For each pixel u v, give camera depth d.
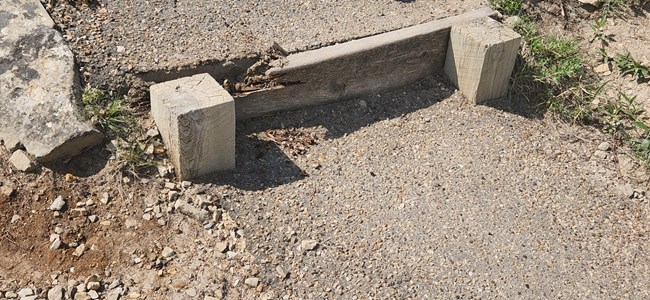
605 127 1.93
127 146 1.65
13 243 1.54
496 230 1.67
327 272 1.57
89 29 1.75
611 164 1.86
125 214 1.60
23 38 1.68
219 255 1.56
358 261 1.59
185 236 1.59
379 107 1.88
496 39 1.85
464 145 1.84
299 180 1.71
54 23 1.72
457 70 1.92
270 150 1.75
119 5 1.82
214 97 1.61
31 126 1.61
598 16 2.09
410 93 1.92
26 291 1.49
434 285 1.57
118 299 1.50
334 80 1.83
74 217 1.58
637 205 1.78
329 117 1.84
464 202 1.72
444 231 1.66
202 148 1.62
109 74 1.69
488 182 1.77
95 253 1.55
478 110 1.91
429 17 1.94
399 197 1.71
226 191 1.65
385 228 1.65
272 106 1.80
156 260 1.55
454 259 1.61
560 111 1.94
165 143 1.66
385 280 1.57
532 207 1.73
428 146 1.82
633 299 1.59
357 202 1.69
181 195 1.63
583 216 1.73
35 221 1.56
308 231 1.62
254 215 1.63
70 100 1.63
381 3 1.98
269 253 1.58
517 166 1.81
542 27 2.05
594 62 2.02
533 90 1.96
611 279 1.62
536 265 1.62
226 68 1.75
